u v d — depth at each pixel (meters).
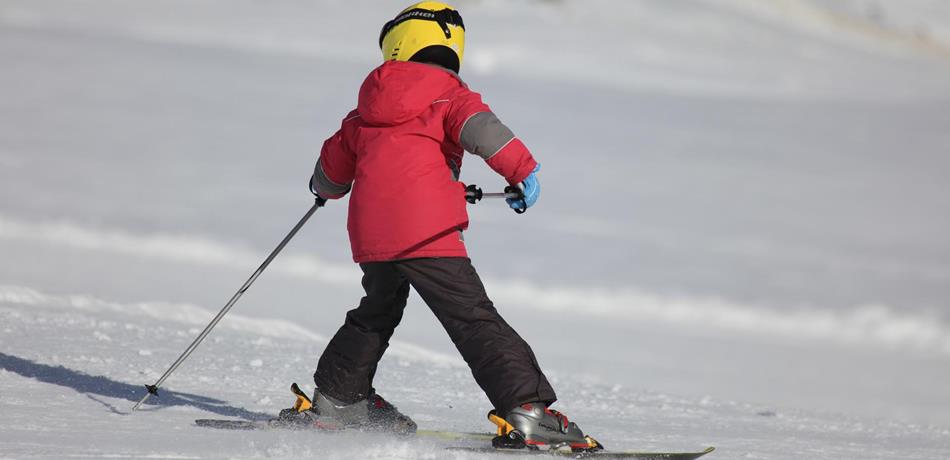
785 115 182.38
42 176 89.69
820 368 52.66
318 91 163.62
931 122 177.50
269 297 56.50
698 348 54.81
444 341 48.66
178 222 77.06
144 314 25.62
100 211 78.31
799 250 84.56
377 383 19.05
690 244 83.75
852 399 45.38
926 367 54.72
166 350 19.62
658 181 112.75
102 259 64.00
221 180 95.31
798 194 109.94
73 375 15.75
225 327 24.98
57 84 146.38
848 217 99.62
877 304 68.50
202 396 15.26
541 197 99.38
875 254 84.31
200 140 115.94
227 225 77.69
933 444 17.06
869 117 183.25
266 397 15.55
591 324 59.06
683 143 141.62
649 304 65.62
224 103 145.25
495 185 100.81
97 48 187.50
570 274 71.31
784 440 15.91
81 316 23.14
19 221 72.75
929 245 88.88
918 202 108.44
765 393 45.38
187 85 158.00
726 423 17.88
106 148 106.19
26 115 121.38
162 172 96.75
